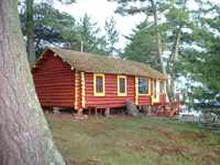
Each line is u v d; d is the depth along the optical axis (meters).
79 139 15.95
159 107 32.44
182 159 14.48
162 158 14.23
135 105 29.64
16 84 7.62
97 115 25.94
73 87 25.31
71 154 13.16
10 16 7.81
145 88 31.52
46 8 33.75
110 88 27.55
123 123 22.61
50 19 33.28
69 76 25.61
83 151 13.78
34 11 33.41
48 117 22.58
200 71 20.42
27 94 7.71
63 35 34.94
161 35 42.88
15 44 7.78
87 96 25.48
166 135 19.31
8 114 7.46
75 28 35.97
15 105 7.53
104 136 17.33
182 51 43.69
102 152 13.97
